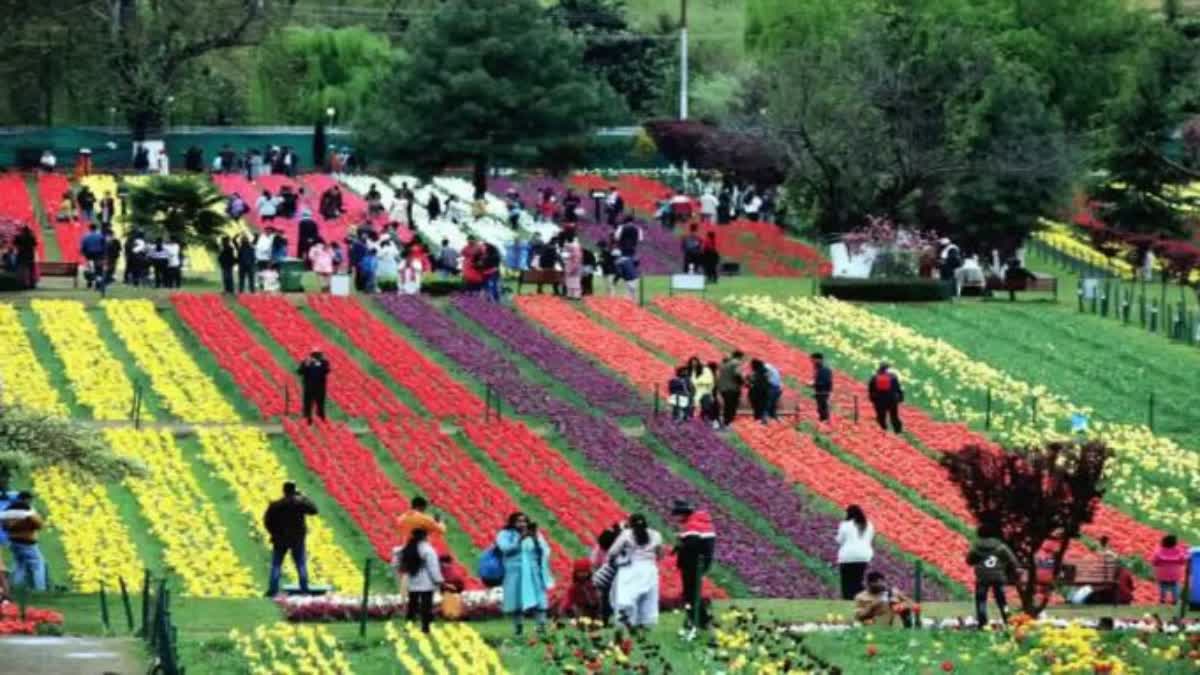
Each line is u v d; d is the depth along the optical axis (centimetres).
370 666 8719
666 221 19888
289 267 16412
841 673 8525
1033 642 8962
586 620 9094
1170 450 13600
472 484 12350
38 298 15725
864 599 9462
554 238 17462
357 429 13350
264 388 13938
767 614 9650
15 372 14275
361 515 11794
